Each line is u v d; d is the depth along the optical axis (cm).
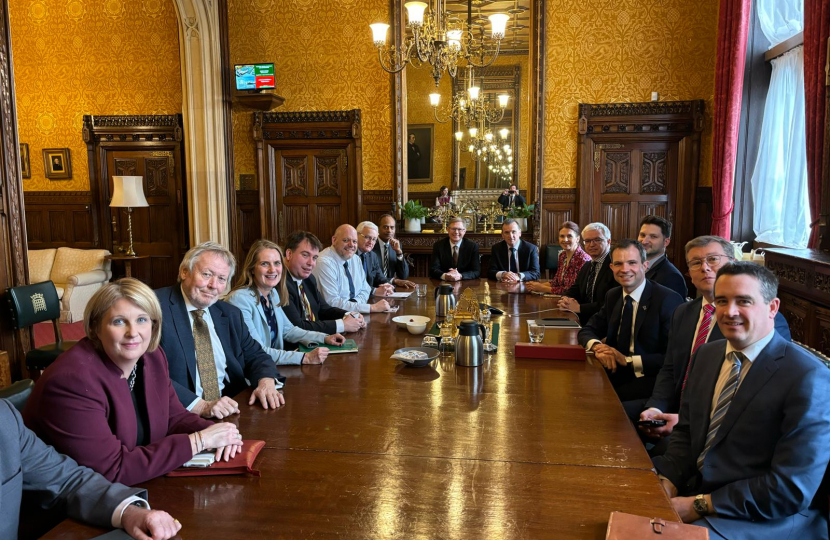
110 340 160
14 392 191
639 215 702
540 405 212
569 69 698
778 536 170
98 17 776
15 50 795
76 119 796
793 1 538
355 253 462
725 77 601
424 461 167
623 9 682
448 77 927
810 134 436
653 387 283
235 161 766
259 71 717
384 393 226
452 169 932
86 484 144
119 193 732
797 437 167
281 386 236
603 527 134
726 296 182
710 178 678
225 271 237
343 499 146
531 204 725
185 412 194
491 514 139
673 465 201
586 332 316
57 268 750
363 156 746
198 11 708
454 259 594
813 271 362
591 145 702
